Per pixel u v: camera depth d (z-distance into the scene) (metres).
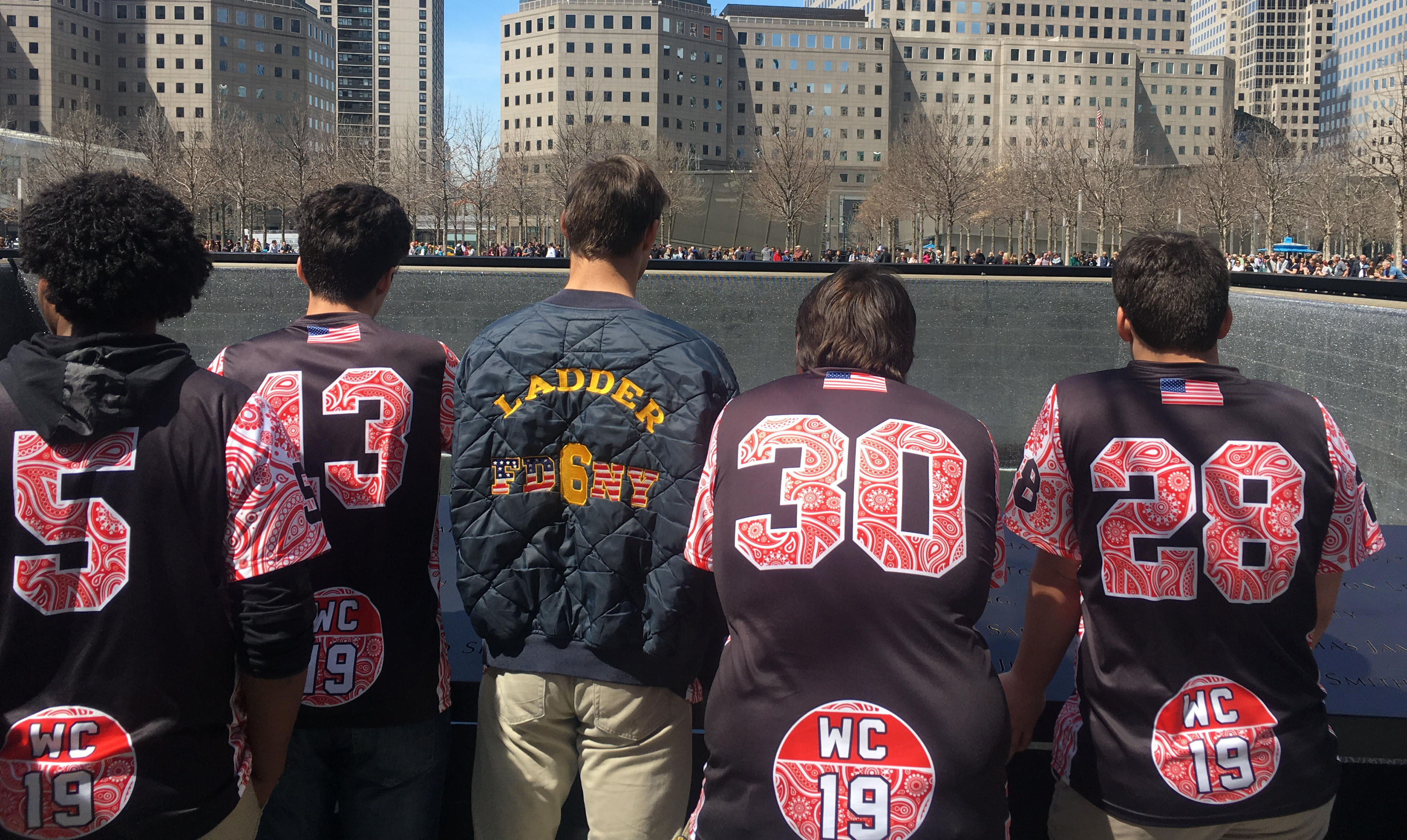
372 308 1.95
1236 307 9.38
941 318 11.29
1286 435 1.53
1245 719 1.50
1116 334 11.32
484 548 1.62
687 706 1.70
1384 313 6.53
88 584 1.32
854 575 1.37
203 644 1.37
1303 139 156.75
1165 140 104.00
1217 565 1.50
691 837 1.45
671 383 1.58
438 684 1.83
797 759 1.35
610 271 1.75
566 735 1.68
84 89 92.81
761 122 98.31
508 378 1.61
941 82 101.00
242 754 1.47
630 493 1.58
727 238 52.91
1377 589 2.48
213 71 95.38
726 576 1.44
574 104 94.69
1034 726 1.76
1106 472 1.56
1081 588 1.62
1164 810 1.51
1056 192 50.84
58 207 1.36
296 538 1.41
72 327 1.41
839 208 84.38
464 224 60.22
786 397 1.51
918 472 1.42
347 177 45.72
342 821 1.84
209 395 1.38
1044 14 106.75
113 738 1.32
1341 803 2.06
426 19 143.38
